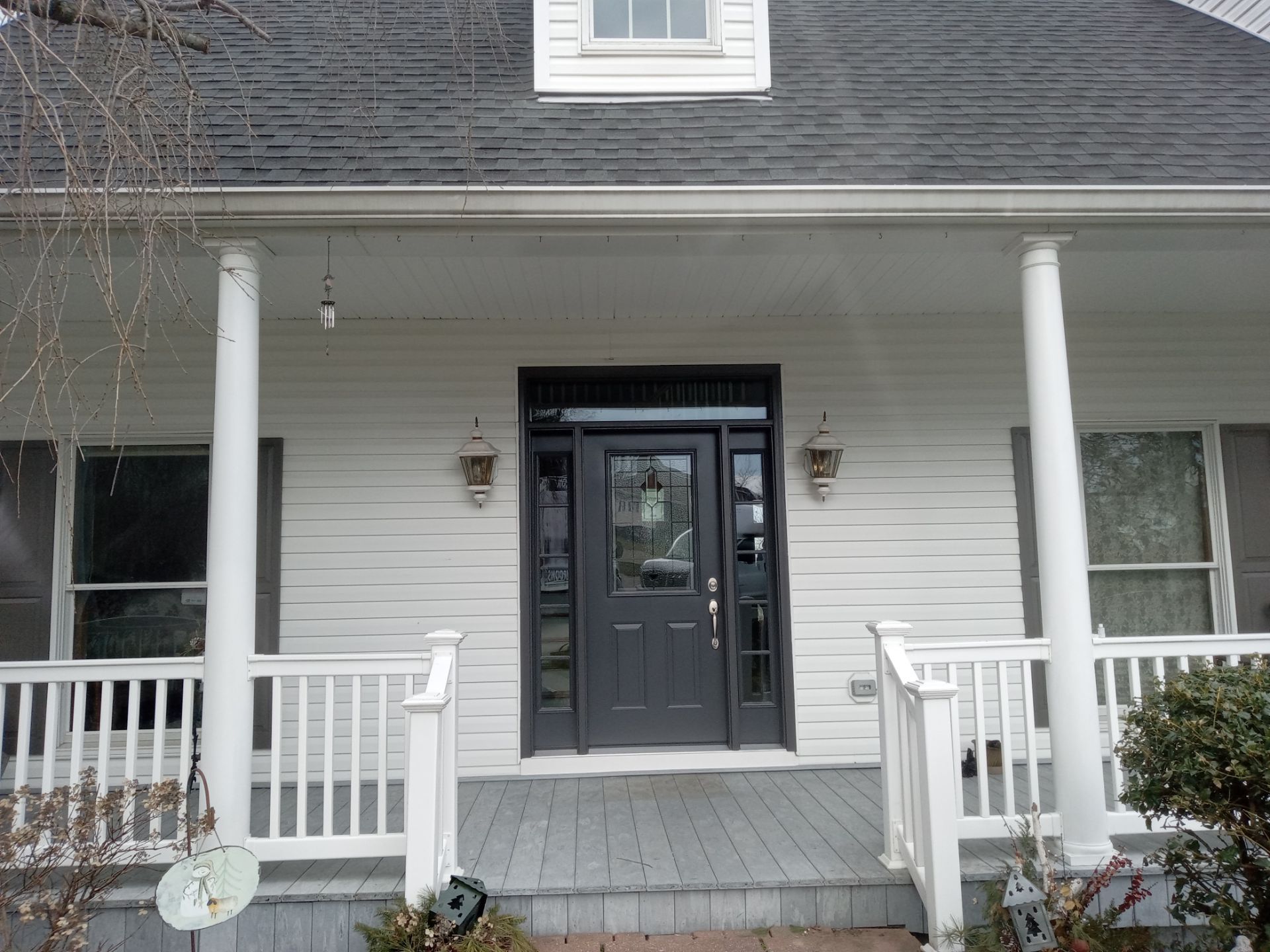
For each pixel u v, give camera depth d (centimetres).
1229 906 248
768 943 284
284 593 450
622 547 474
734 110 401
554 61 425
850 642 464
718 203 317
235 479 304
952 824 274
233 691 296
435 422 464
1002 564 474
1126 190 315
